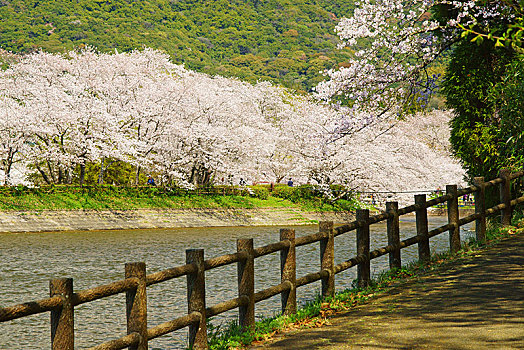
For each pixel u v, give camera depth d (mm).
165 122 45812
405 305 7352
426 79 15516
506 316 6309
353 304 7793
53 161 42781
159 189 46281
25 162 41781
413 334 5996
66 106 42375
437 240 27797
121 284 5035
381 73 15195
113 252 26453
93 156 41344
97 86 45312
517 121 15086
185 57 156500
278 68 150625
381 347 5660
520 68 14742
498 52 16234
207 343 6074
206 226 43906
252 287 6773
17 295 16141
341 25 15172
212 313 6184
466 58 17234
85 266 21875
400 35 14867
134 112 44594
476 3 13164
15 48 137500
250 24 185875
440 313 6734
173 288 16719
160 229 40812
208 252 26594
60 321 4484
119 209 41719
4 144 40000
